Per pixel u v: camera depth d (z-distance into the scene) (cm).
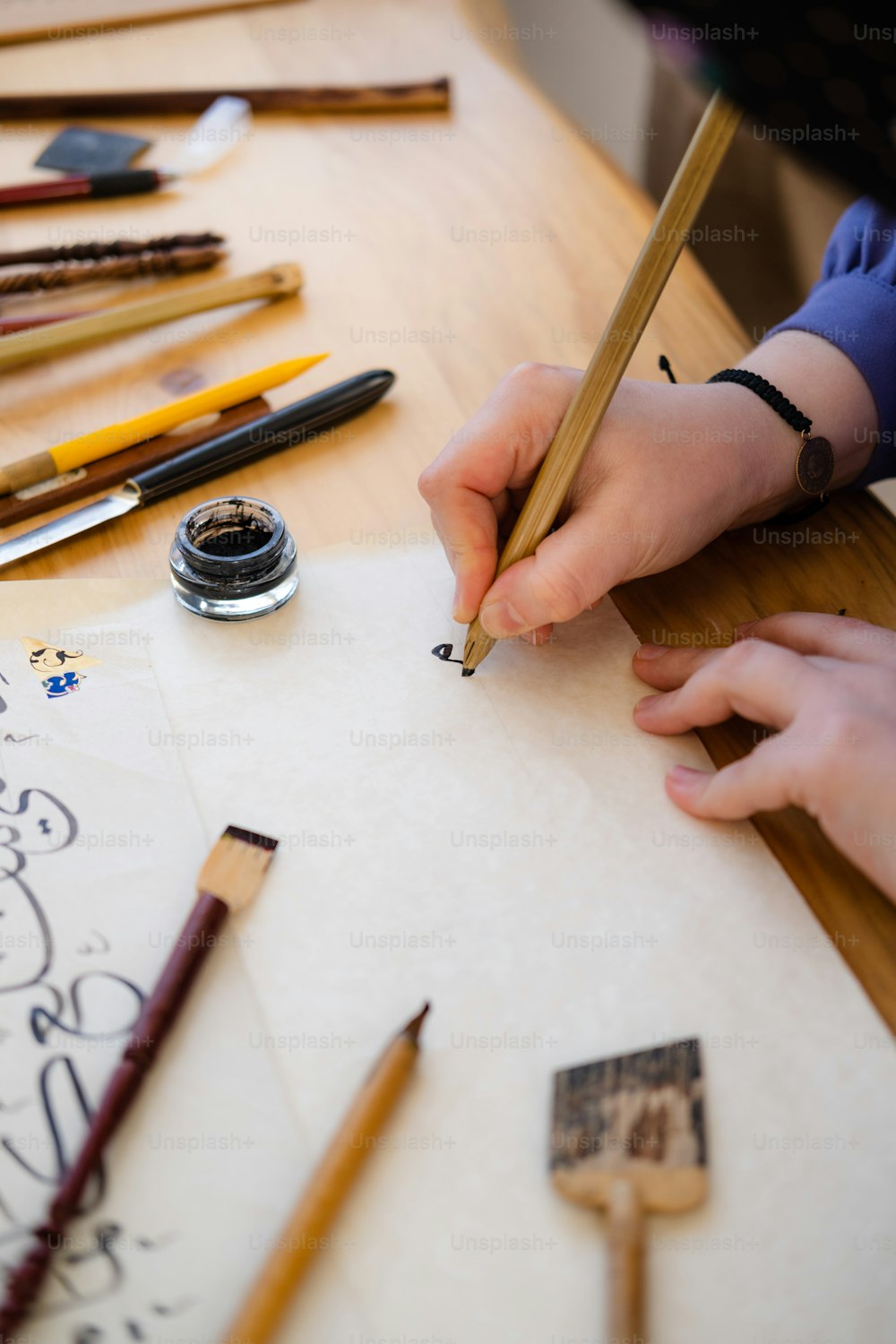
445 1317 43
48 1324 42
